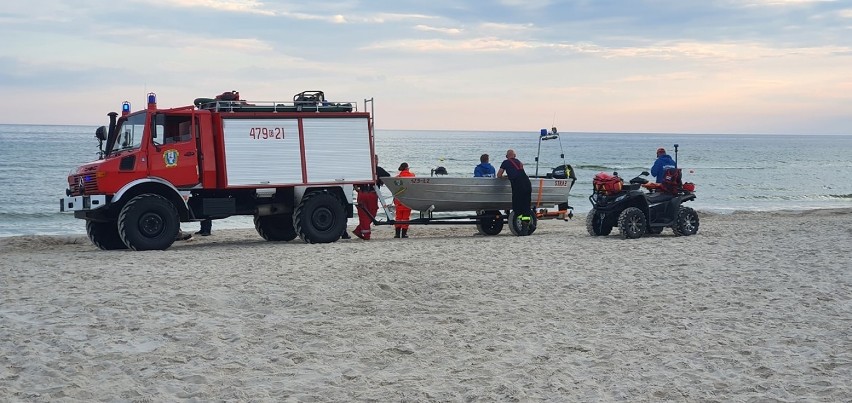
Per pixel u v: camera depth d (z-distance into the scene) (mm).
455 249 14555
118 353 7277
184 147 15398
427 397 6203
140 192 15172
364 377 6734
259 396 6188
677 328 8555
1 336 7777
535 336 8180
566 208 18938
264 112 15883
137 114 15391
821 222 20906
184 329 8172
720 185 51250
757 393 6293
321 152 16344
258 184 15781
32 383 6395
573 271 12000
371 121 16797
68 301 9336
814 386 6465
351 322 8695
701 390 6395
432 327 8508
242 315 8977
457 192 17375
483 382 6598
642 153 116438
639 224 16453
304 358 7320
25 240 18734
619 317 9086
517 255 13680
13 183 42000
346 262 12562
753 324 8695
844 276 11508
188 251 14547
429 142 180875
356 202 17812
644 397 6230
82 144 96250
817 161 97000
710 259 13242
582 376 6797
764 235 17000
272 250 14633
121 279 10938
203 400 6078
